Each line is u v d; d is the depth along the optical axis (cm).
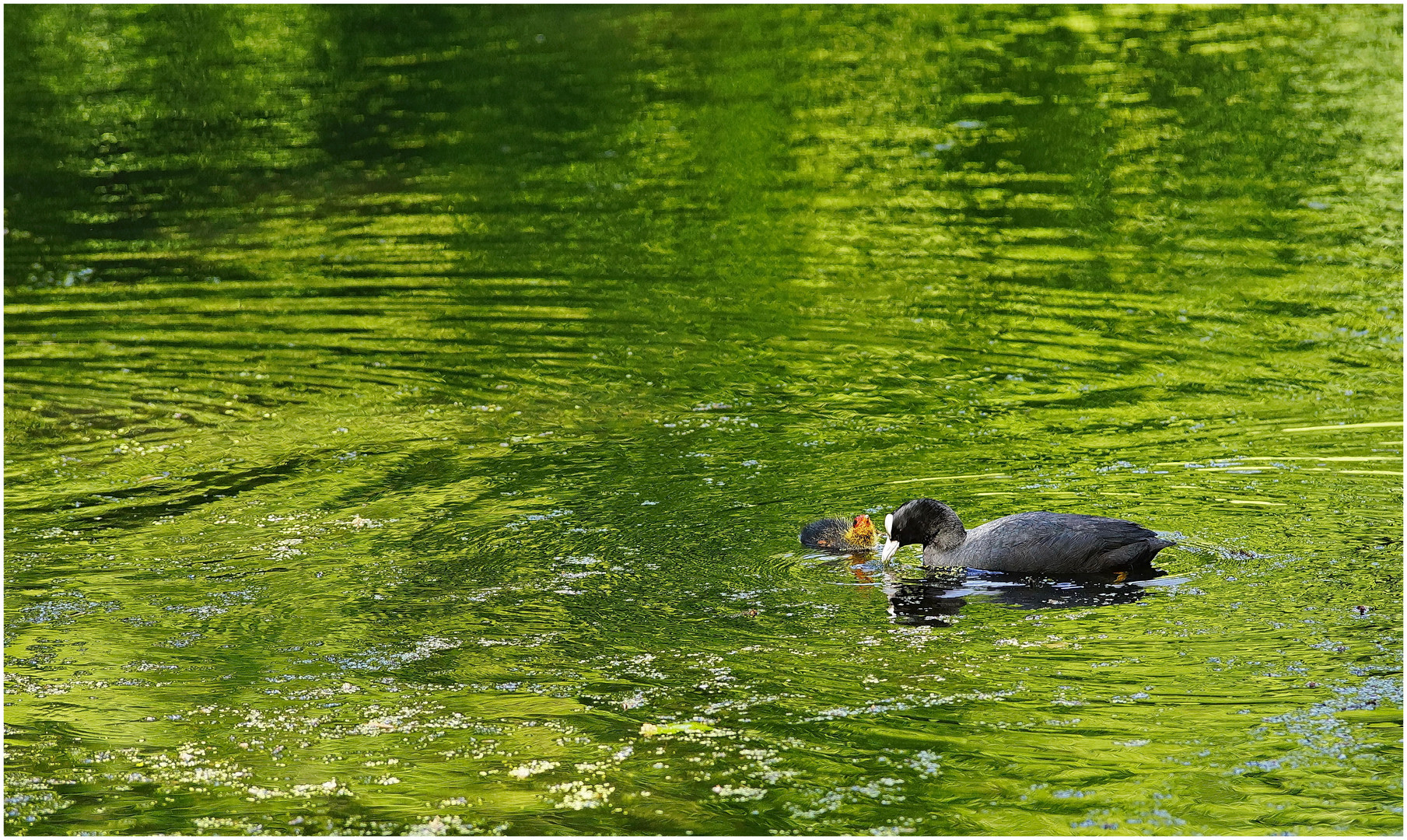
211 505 1557
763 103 3709
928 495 1509
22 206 3120
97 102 3947
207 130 3672
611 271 2538
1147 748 986
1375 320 2150
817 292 2383
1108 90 3650
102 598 1312
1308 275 2373
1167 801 920
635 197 3006
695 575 1322
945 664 1122
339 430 1814
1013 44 4222
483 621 1234
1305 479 1513
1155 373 1953
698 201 2961
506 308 2352
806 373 2000
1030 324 2197
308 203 3066
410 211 2977
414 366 2083
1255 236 2597
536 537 1425
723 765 982
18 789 975
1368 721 1010
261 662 1170
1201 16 4466
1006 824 900
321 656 1178
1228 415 1766
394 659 1167
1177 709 1039
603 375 2019
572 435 1764
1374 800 914
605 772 979
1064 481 1539
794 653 1152
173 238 2855
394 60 4316
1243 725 1013
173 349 2192
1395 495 1453
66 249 2803
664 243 2694
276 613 1266
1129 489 1501
